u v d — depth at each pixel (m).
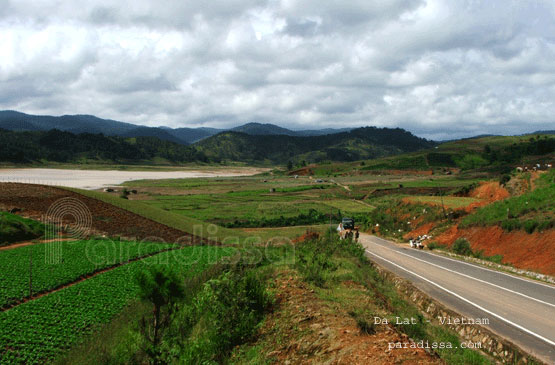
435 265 27.02
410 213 57.44
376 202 110.25
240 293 12.63
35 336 17.98
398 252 35.41
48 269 32.62
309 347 9.16
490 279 21.58
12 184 66.12
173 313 12.08
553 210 27.61
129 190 138.88
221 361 10.48
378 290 17.38
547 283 20.27
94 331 18.53
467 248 32.06
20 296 24.88
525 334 12.56
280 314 11.86
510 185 61.69
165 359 10.98
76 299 23.72
